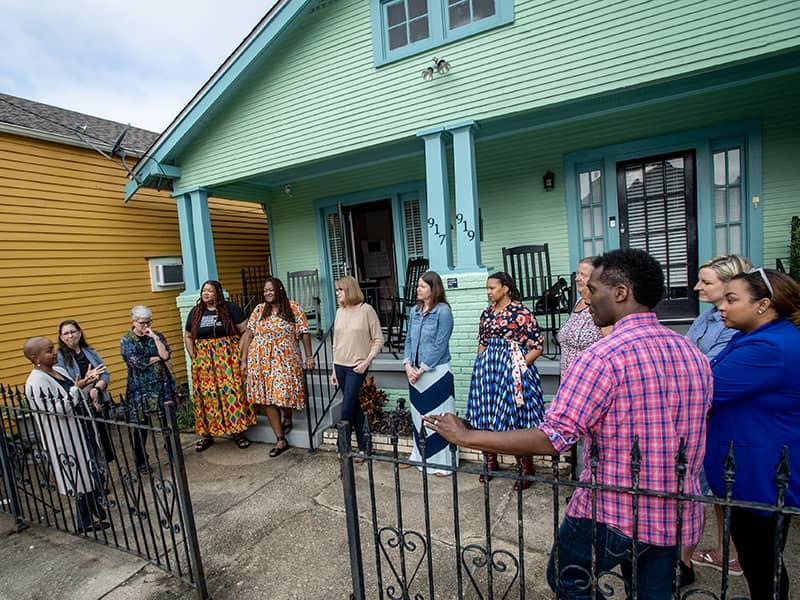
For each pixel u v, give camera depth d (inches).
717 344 90.7
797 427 59.2
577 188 223.6
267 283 165.8
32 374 120.2
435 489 133.8
